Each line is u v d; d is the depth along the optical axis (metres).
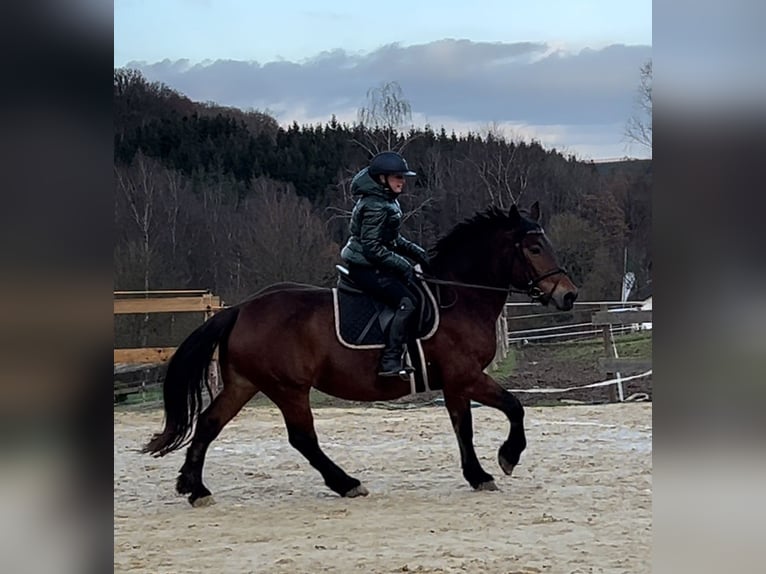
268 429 12.66
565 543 6.71
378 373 8.30
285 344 8.25
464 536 6.96
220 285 28.75
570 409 13.98
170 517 7.78
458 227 8.68
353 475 9.45
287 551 6.62
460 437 8.59
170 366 8.24
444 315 8.41
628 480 8.98
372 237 8.14
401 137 36.28
